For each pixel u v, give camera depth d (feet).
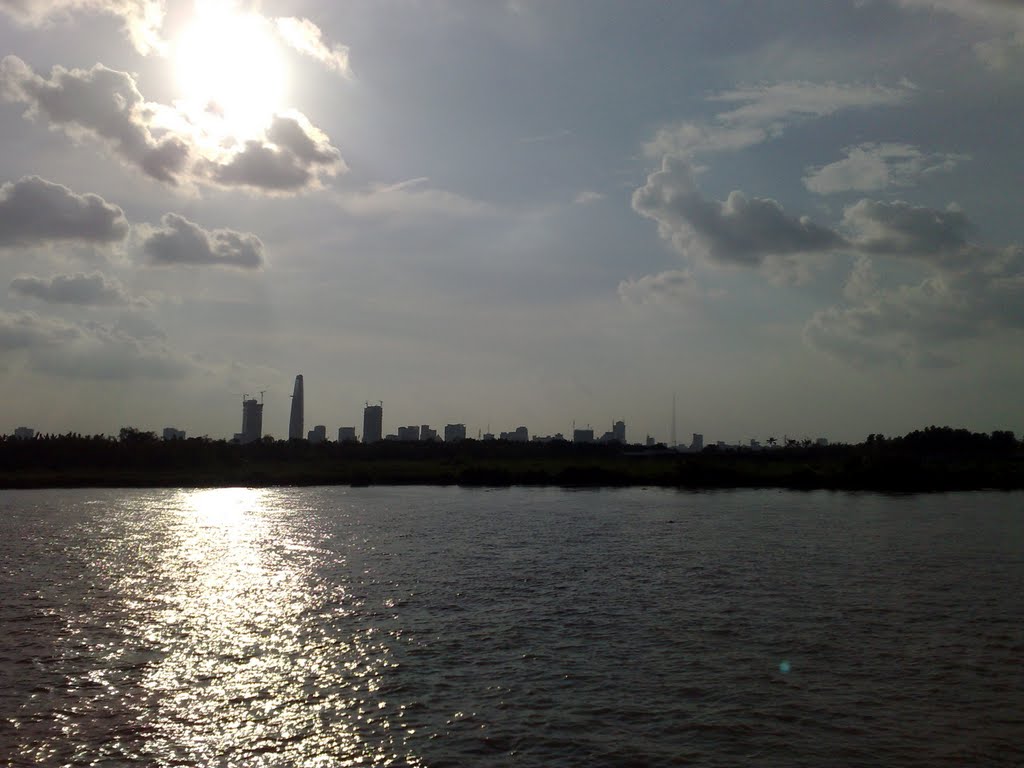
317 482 525.34
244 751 78.64
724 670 102.83
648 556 194.90
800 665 105.29
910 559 189.67
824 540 224.33
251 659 107.96
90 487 500.74
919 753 78.33
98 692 94.99
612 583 160.04
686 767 75.15
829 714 88.12
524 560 190.08
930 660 107.55
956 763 76.28
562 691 94.99
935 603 141.38
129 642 116.57
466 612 134.92
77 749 79.05
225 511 326.44
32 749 78.95
